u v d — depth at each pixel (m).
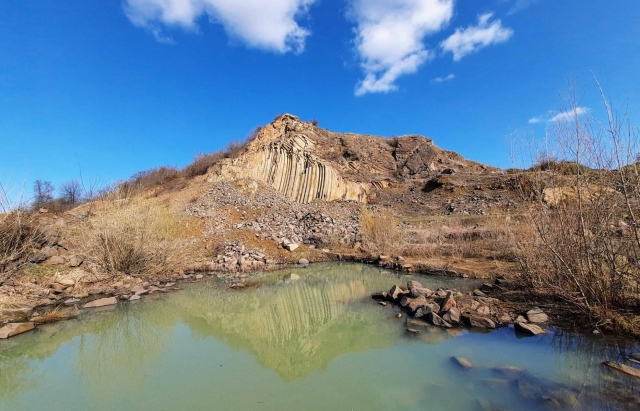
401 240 16.69
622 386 4.14
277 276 12.22
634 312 5.87
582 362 4.81
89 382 5.03
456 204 29.31
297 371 5.19
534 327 5.94
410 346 5.72
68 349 6.34
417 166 42.72
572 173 7.02
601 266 6.31
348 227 18.27
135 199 12.68
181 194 23.33
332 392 4.48
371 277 11.63
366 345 5.93
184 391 4.65
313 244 16.98
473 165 44.44
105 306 8.73
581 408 3.74
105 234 11.15
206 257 14.43
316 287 10.59
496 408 3.86
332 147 42.09
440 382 4.52
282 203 23.75
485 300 7.58
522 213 8.87
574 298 6.46
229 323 7.67
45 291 9.19
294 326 7.33
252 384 4.80
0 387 4.93
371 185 37.94
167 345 6.43
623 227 6.18
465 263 12.31
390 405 4.10
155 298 9.50
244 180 25.81
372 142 47.53
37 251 10.49
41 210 13.84
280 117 40.88
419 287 8.52
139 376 5.14
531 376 4.52
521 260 8.46
